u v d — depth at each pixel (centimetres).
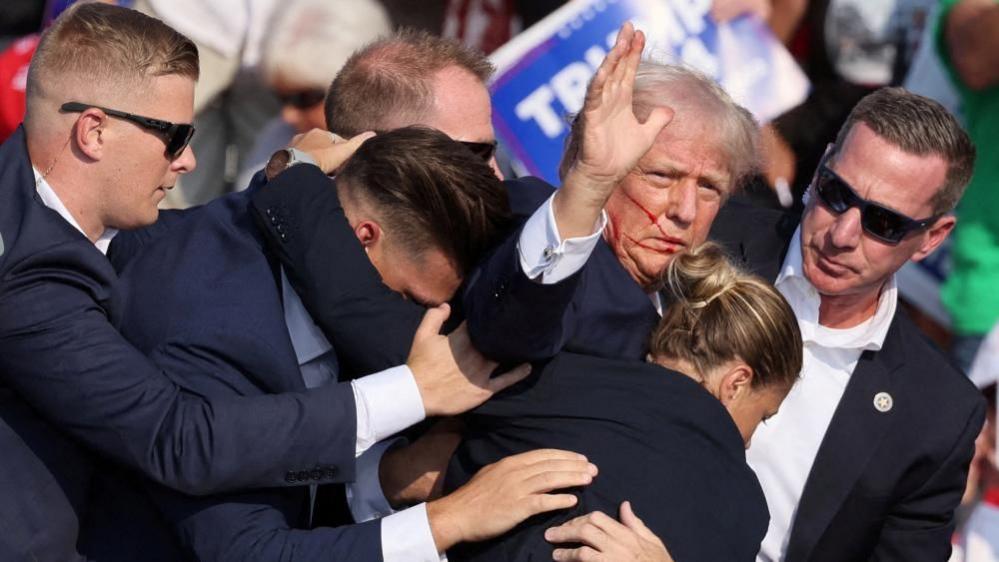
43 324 804
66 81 838
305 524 877
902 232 962
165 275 850
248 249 853
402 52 1030
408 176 829
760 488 819
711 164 898
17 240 812
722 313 839
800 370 863
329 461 805
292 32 1330
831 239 969
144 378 803
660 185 898
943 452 1002
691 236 914
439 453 873
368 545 796
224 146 1380
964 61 1350
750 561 795
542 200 933
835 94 1397
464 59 1036
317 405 804
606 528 767
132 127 844
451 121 1009
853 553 1010
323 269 827
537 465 791
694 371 843
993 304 1375
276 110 1357
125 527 859
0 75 1430
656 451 796
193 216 891
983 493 1332
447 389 812
